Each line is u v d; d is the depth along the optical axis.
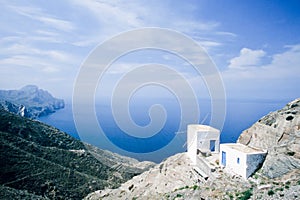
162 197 36.00
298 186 25.41
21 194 49.78
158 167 46.56
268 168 30.30
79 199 59.44
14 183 56.09
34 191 56.25
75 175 68.38
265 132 35.47
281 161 30.08
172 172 41.81
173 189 38.50
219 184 31.89
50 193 57.97
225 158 35.34
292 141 31.72
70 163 77.12
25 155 67.56
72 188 62.53
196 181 36.50
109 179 70.25
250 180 30.55
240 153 32.47
